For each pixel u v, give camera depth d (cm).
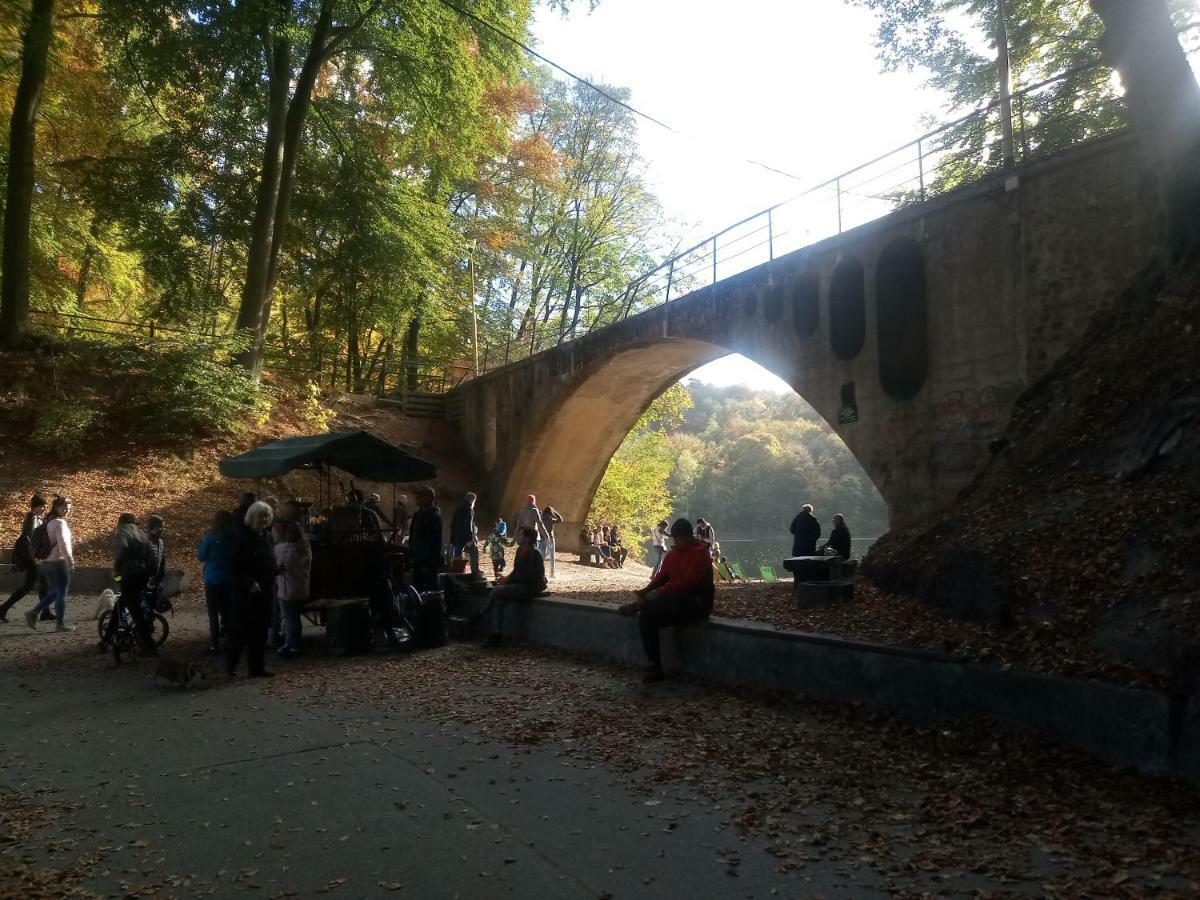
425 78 2405
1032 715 520
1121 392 820
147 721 664
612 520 3469
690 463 9100
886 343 1287
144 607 966
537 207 3619
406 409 3000
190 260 2469
